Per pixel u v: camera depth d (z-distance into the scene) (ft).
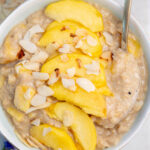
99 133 1.19
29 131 1.18
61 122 1.15
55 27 1.18
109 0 1.22
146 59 1.23
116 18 1.24
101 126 1.19
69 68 1.13
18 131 1.19
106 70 1.18
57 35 1.17
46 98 1.13
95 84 1.14
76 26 1.18
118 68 1.17
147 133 1.43
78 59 1.13
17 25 1.24
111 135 1.20
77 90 1.12
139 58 1.23
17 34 1.21
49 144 1.15
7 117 1.22
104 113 1.12
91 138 1.14
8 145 1.39
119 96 1.16
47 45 1.16
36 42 1.18
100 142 1.18
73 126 1.13
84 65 1.13
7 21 1.21
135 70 1.18
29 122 1.17
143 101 1.22
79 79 1.12
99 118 1.16
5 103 1.20
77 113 1.13
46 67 1.13
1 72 1.20
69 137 1.14
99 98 1.12
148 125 1.43
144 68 1.23
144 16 1.47
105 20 1.24
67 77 1.12
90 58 1.15
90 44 1.16
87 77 1.13
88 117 1.14
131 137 1.20
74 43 1.16
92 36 1.18
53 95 1.12
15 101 1.15
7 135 1.19
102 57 1.18
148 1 1.47
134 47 1.23
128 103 1.16
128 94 1.16
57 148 1.14
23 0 1.43
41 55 1.16
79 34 1.17
